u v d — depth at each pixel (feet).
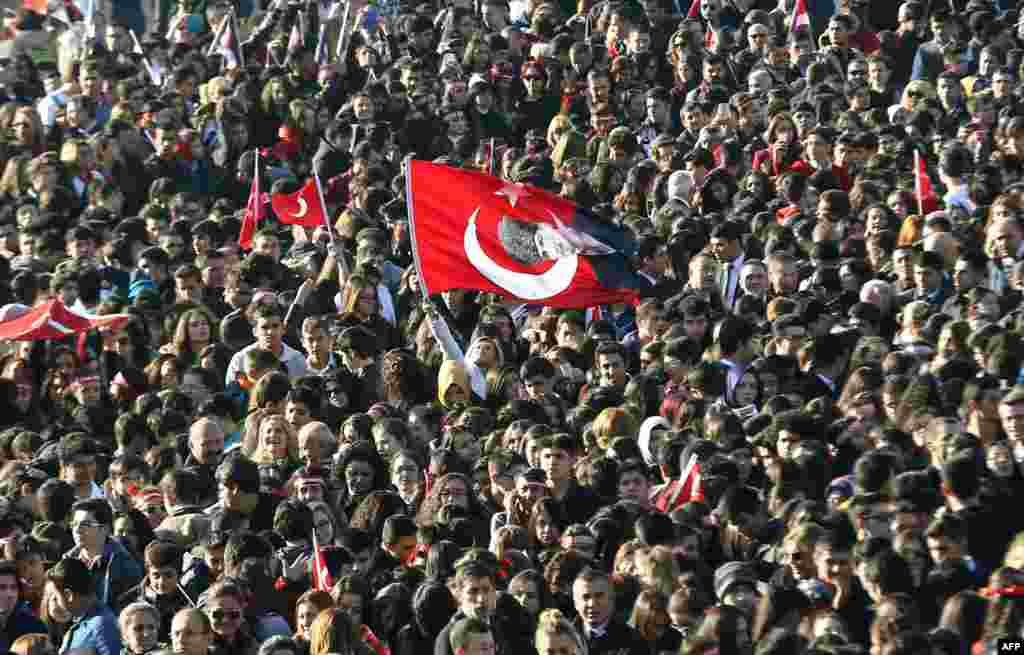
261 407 199.62
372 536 167.22
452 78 306.76
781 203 249.34
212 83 320.70
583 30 330.54
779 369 193.77
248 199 295.28
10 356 228.43
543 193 208.23
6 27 400.47
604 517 162.30
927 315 197.47
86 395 219.82
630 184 260.62
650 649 145.69
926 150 264.93
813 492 165.68
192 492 177.37
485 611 146.92
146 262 254.47
